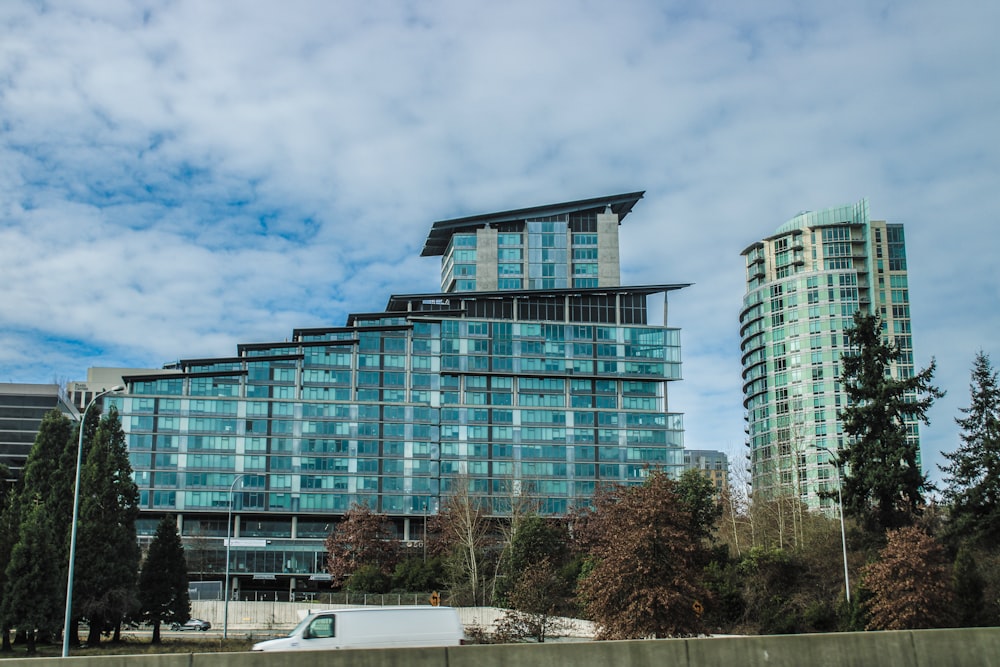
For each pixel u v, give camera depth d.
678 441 163.12
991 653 27.14
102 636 85.88
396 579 112.44
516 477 140.12
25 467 84.56
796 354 197.75
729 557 83.62
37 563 70.50
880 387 77.38
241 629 98.56
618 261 181.12
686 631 58.16
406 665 24.62
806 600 71.94
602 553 62.94
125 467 82.38
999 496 72.50
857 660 26.47
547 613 71.94
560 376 161.88
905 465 75.69
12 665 23.44
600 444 160.62
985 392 78.69
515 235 181.75
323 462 151.00
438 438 156.00
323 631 34.44
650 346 166.00
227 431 148.88
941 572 60.31
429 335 159.75
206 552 139.62
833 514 110.69
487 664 25.05
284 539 146.38
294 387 153.50
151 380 148.88
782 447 153.75
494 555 121.38
